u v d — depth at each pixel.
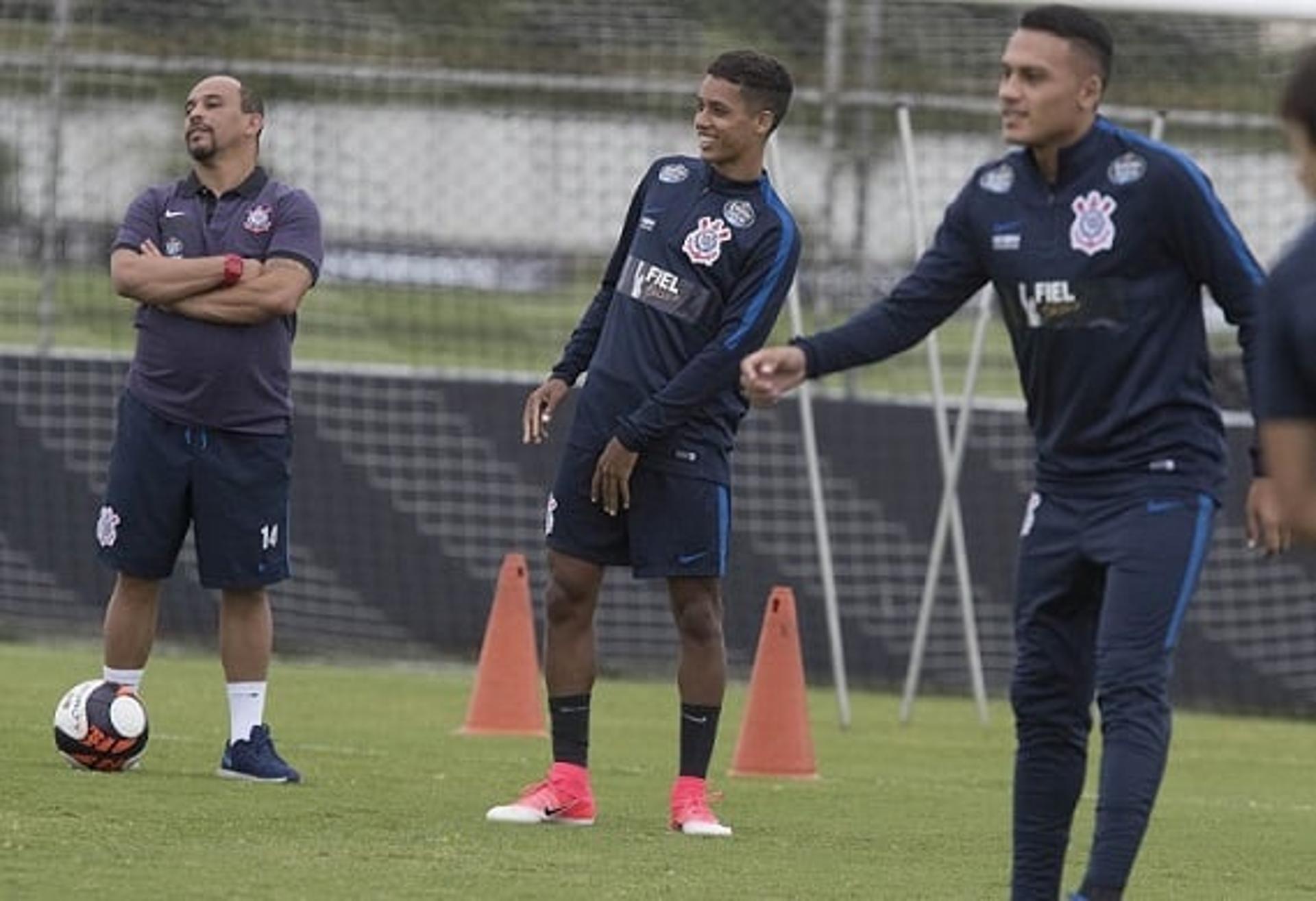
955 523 41.97
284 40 51.97
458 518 47.28
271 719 36.78
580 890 21.25
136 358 28.16
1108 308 19.34
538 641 47.12
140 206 28.44
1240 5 43.38
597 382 25.80
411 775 29.92
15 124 59.84
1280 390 13.40
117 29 50.81
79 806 24.88
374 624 47.31
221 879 20.84
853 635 46.91
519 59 52.03
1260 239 51.84
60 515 47.31
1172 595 19.23
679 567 25.72
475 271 59.78
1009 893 22.08
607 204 58.19
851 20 51.19
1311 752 39.78
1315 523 13.30
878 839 26.14
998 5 44.66
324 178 58.69
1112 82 48.00
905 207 53.84
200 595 47.09
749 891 21.72
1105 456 19.55
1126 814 18.98
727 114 25.44
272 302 27.72
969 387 41.84
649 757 34.03
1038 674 19.77
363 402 47.28
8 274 60.78
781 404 46.88
